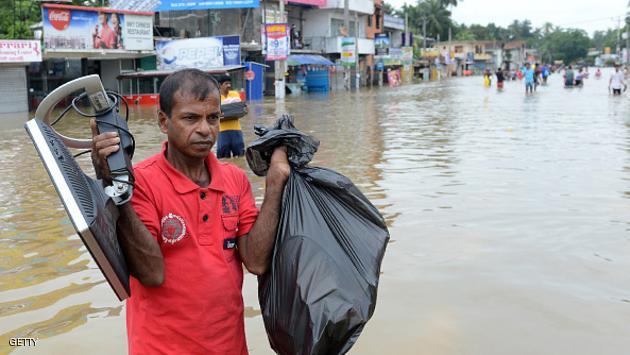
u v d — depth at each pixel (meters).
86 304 3.79
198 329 1.92
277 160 2.16
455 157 9.17
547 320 3.48
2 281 4.18
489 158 9.02
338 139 11.70
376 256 2.13
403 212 5.80
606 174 7.64
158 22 32.69
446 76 77.56
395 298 3.80
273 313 2.01
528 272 4.21
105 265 1.65
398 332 3.35
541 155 9.27
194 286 1.92
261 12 32.50
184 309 1.92
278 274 2.01
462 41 95.25
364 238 2.14
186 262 1.93
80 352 3.17
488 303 3.71
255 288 4.03
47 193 7.09
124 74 25.47
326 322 1.91
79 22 23.02
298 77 36.72
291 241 2.03
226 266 1.99
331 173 2.22
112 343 3.27
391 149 10.17
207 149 1.95
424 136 12.06
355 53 40.09
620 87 26.80
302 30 40.47
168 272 1.92
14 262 4.57
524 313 3.57
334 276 1.98
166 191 1.92
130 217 1.78
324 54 40.50
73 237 5.21
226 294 1.97
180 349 1.92
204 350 1.93
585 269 4.27
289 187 2.12
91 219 1.58
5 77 22.31
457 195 6.50
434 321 3.48
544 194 6.52
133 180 1.77
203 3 29.31
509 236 5.02
